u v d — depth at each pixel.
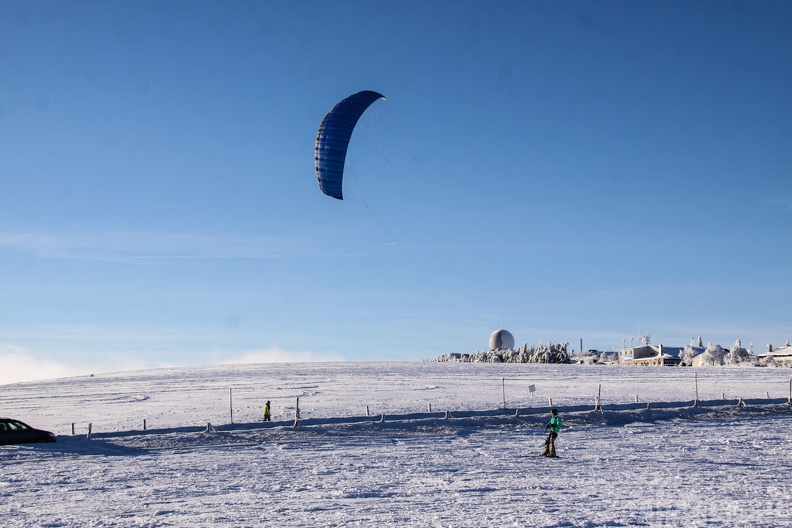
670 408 49.75
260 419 46.06
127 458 30.16
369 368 107.12
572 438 37.25
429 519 15.12
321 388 72.06
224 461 28.62
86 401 65.00
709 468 25.52
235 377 92.44
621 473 24.02
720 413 48.06
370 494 19.27
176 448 34.28
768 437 37.38
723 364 124.38
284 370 105.00
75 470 25.97
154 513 16.44
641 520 14.92
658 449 32.22
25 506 17.95
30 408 58.91
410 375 91.69
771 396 58.62
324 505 17.38
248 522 15.02
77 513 16.62
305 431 39.06
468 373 95.06
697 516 15.46
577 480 22.16
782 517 15.38
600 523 14.60
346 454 30.86
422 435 39.03
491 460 28.27
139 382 89.69
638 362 144.38
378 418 43.84
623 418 45.47
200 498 18.94
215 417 48.03
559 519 15.02
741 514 15.75
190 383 84.25
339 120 40.91
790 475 23.70
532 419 44.22
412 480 22.33
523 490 19.91
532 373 94.62
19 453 31.02
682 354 141.88
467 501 17.84
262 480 22.72
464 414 45.47
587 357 168.50
